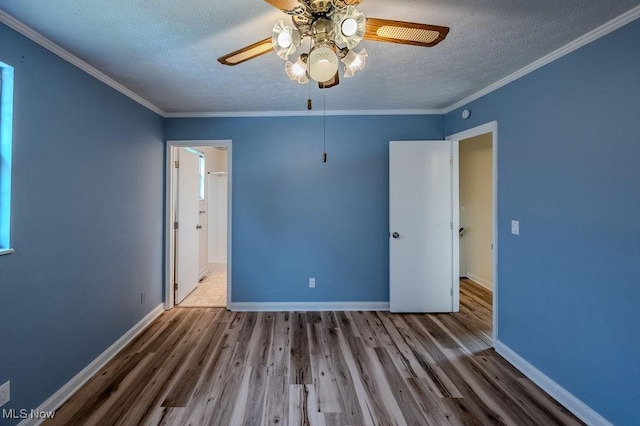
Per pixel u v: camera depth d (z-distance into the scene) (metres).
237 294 3.33
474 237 4.56
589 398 1.70
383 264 3.37
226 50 1.90
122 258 2.52
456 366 2.25
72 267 1.95
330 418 1.70
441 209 3.26
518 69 2.20
